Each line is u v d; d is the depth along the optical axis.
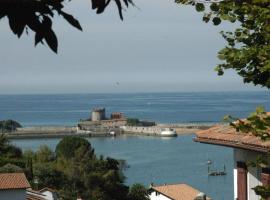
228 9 11.33
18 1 5.10
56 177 85.62
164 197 87.94
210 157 162.25
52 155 105.44
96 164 88.62
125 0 5.34
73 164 88.69
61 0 5.26
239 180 22.92
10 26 5.15
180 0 11.61
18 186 49.53
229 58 11.39
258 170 22.05
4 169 72.12
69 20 5.35
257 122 10.66
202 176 127.88
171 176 128.62
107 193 85.38
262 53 11.08
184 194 87.62
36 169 86.00
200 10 11.55
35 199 58.38
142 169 140.25
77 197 78.06
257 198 21.94
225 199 97.94
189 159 158.88
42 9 5.22
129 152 183.38
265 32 11.05
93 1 5.30
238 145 21.38
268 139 10.72
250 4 11.05
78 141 101.50
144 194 87.88
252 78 11.56
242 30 11.48
